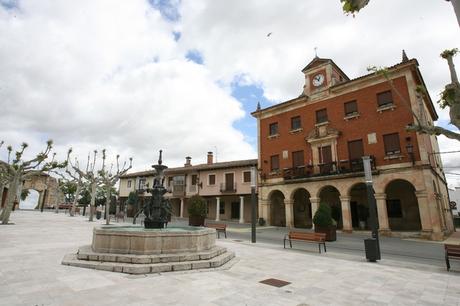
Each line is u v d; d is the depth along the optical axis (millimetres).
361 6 2566
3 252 7977
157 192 10500
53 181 55875
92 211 25328
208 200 33688
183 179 34875
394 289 5672
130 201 35594
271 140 26312
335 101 22531
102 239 7113
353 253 10898
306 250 11258
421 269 7902
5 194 36344
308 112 24125
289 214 23078
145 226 10117
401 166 17969
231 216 31438
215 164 33156
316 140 22641
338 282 6141
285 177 23688
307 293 5250
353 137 20859
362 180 19391
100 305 4145
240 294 5012
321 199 24906
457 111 3496
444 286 5980
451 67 3832
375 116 19969
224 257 7789
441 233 15734
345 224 19750
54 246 9406
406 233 16922
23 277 5473
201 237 7672
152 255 6707
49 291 4695
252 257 9055
